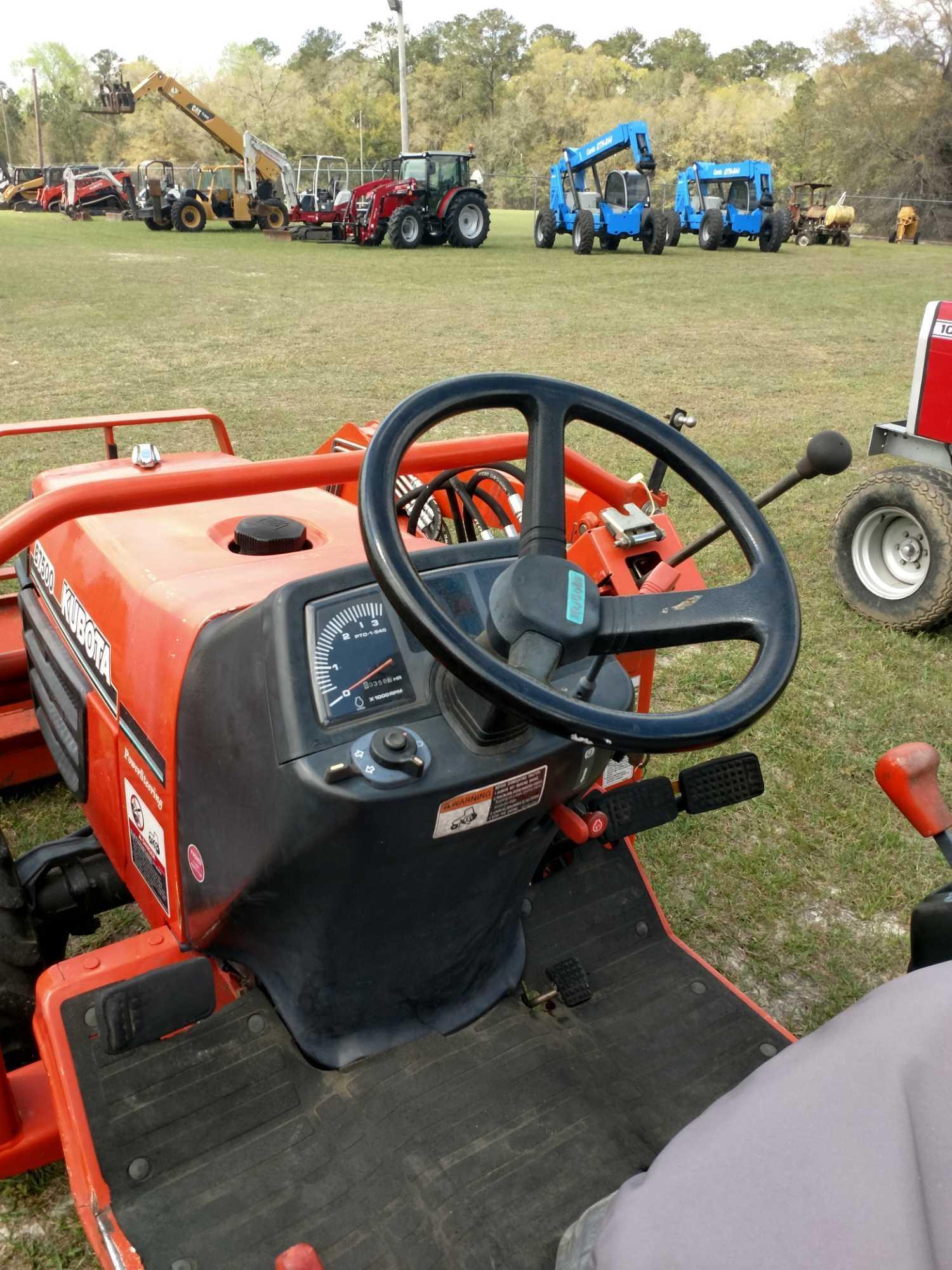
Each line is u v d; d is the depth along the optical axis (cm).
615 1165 162
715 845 307
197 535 210
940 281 1914
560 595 123
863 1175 90
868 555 462
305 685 141
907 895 290
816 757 352
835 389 988
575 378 995
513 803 150
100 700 201
